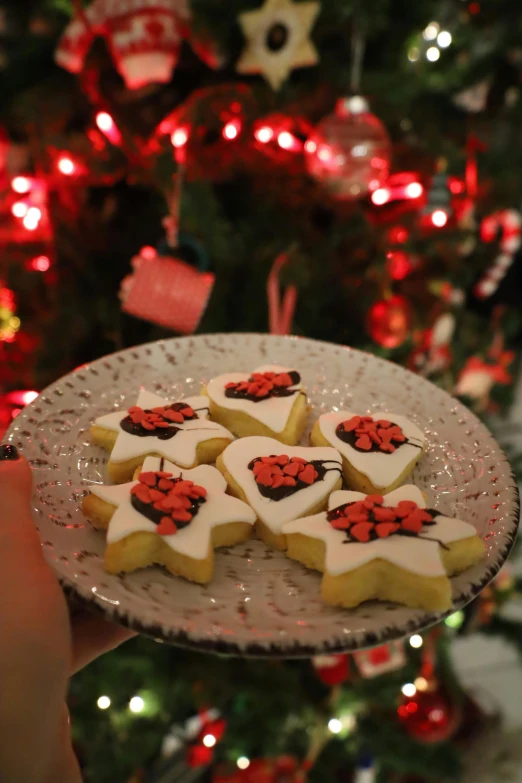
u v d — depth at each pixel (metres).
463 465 0.46
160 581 0.40
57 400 0.47
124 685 0.60
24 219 0.63
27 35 0.56
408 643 0.64
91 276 0.64
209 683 0.59
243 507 0.43
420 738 0.66
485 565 0.40
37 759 0.37
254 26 0.53
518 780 0.71
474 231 0.70
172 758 0.67
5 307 0.66
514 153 0.63
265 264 0.62
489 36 0.59
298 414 0.49
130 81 0.54
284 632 0.37
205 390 0.50
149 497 0.42
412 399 0.50
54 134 0.56
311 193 0.62
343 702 0.61
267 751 0.61
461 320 0.75
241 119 0.56
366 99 0.56
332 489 0.44
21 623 0.36
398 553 0.39
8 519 0.39
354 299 0.65
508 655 0.83
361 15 0.53
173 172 0.55
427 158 0.62
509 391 0.90
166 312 0.55
